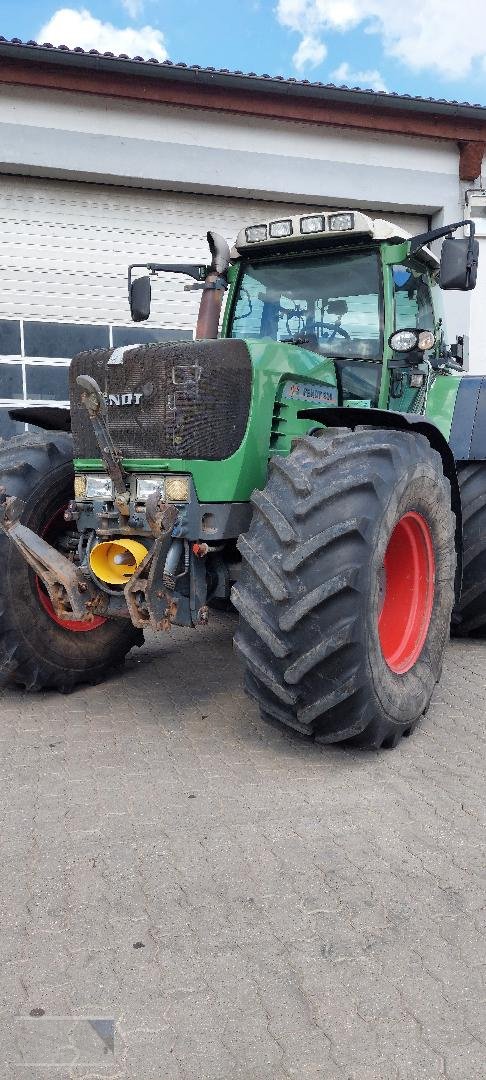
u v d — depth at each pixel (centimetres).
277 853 238
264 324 428
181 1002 178
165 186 892
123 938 199
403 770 298
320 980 185
